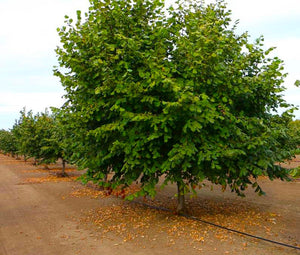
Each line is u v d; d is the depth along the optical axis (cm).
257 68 726
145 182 683
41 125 1877
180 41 644
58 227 740
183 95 504
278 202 966
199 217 770
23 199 1123
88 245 603
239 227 680
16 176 1892
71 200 1077
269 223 712
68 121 740
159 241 605
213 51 593
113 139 674
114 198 1083
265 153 653
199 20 657
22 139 1984
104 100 648
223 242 582
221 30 725
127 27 669
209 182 1430
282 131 656
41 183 1532
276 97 700
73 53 692
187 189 659
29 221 805
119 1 674
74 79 728
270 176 723
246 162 655
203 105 545
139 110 623
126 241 616
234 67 630
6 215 878
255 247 552
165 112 539
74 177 1734
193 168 667
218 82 609
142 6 687
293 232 644
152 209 888
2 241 646
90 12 689
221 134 615
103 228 717
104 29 666
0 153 5900
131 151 620
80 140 733
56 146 1656
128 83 574
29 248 598
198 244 576
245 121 627
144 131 620
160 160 656
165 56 667
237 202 970
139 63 643
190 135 608
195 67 595
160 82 578
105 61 624
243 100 691
